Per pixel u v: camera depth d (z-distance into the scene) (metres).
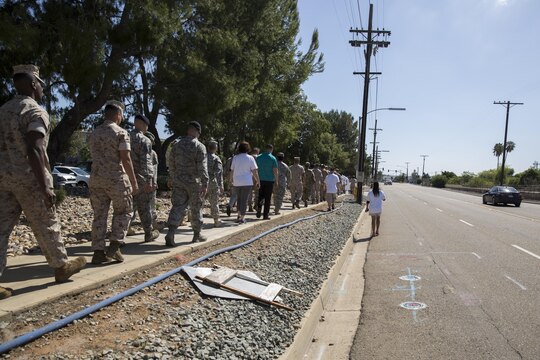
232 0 21.53
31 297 4.34
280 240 9.87
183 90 18.59
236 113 26.64
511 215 22.52
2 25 10.91
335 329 5.89
